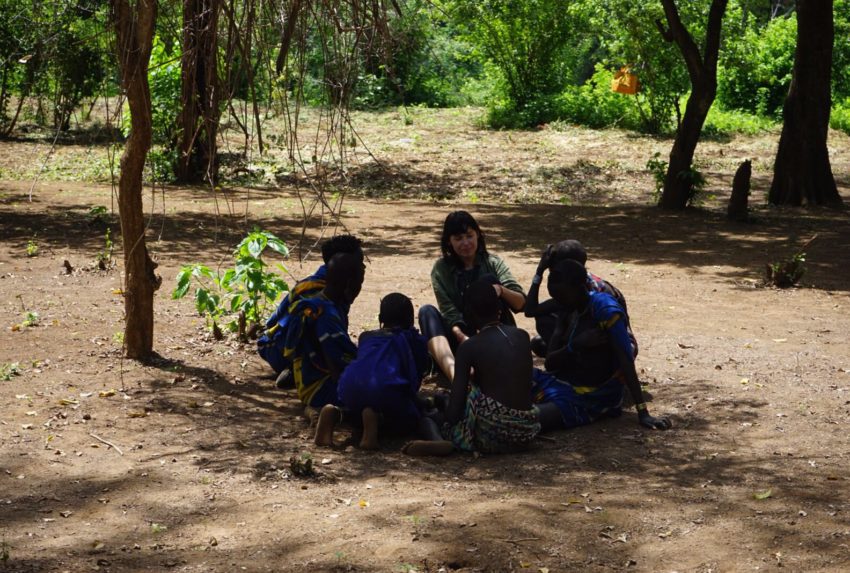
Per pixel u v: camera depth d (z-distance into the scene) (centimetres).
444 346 653
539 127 3070
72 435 582
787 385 708
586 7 3050
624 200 2033
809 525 454
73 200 1714
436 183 2156
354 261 627
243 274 784
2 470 522
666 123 3009
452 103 3634
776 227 1636
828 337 869
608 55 3828
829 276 1201
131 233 721
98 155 2286
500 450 563
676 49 2859
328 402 624
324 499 489
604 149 2673
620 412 634
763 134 3008
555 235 1516
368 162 2338
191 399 661
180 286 764
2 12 877
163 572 407
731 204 1703
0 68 2188
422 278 1127
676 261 1295
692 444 580
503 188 2138
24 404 635
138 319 740
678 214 1767
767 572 406
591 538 440
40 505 478
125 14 615
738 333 881
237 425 613
